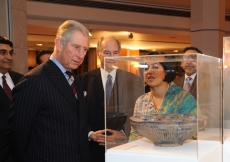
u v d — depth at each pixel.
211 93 1.17
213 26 6.69
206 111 1.12
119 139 1.24
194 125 1.08
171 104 1.20
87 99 2.12
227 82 1.23
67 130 1.56
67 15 7.45
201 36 6.74
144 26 8.36
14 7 4.75
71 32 1.54
